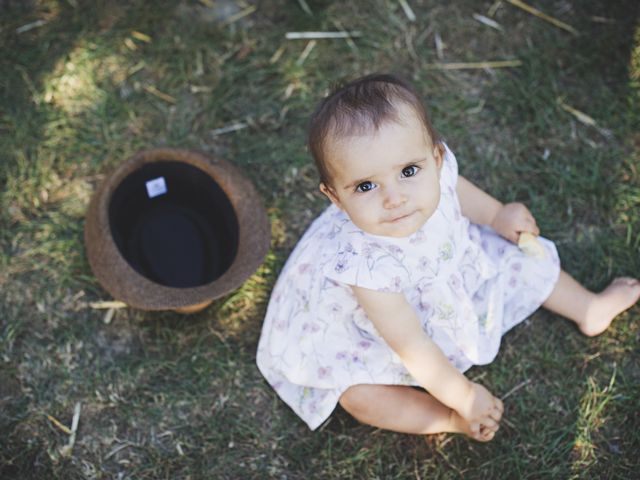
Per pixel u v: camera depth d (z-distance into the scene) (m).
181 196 2.30
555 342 2.20
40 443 2.09
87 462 2.07
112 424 2.12
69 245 2.37
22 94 2.62
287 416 2.12
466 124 2.55
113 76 2.66
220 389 2.17
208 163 2.19
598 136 2.51
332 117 1.57
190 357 2.22
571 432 2.06
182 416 2.14
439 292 1.85
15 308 2.29
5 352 2.22
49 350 2.23
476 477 2.01
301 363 1.95
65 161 2.51
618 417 2.07
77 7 2.76
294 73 2.65
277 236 2.39
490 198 2.07
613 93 2.58
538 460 2.03
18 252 2.37
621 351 2.17
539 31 2.71
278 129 2.57
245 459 2.07
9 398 2.16
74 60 2.68
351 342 1.92
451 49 2.69
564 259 2.32
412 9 2.75
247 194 2.17
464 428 1.95
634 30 2.67
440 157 1.70
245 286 2.30
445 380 1.84
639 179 2.42
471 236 2.06
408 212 1.61
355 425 2.11
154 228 2.30
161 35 2.73
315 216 2.42
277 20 2.76
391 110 1.56
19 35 2.73
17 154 2.51
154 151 2.19
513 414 2.10
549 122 2.53
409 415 1.96
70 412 2.14
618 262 2.29
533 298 2.08
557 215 2.39
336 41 2.71
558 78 2.62
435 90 2.61
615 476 1.99
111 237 2.03
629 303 2.17
